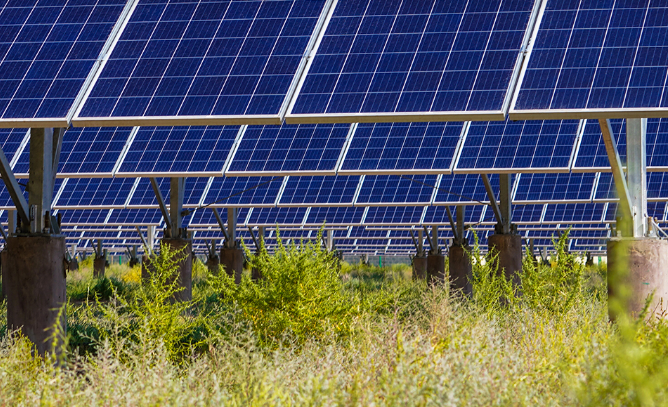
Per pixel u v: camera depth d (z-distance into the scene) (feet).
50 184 42.60
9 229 105.60
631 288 41.73
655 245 41.83
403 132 66.44
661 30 37.17
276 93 37.63
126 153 67.26
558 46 37.78
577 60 36.58
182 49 41.45
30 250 41.16
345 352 35.06
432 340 30.48
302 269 46.09
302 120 34.96
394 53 39.42
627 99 33.65
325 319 44.19
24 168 63.72
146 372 29.25
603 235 169.68
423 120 34.55
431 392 21.97
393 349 26.86
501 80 35.99
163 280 46.42
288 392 24.52
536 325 38.40
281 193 89.30
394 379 23.04
